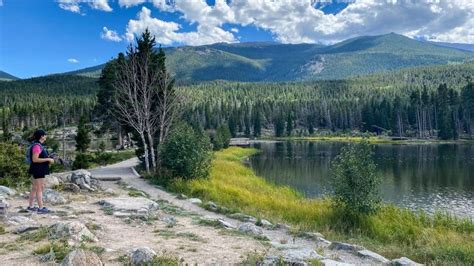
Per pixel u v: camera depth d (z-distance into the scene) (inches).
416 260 415.8
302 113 6648.6
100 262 263.1
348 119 6161.4
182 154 976.3
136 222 450.6
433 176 1683.1
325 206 703.7
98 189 738.2
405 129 5142.7
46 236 343.3
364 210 624.1
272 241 406.0
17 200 558.3
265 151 3203.7
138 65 1261.1
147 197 728.3
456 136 4453.7
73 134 3472.0
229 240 389.4
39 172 462.3
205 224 470.3
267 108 6727.4
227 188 867.4
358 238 522.6
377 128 5541.3
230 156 2426.2
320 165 2103.8
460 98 4810.5
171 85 1284.4
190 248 347.6
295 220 615.8
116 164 1535.4
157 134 1299.2
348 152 661.3
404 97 6003.9
